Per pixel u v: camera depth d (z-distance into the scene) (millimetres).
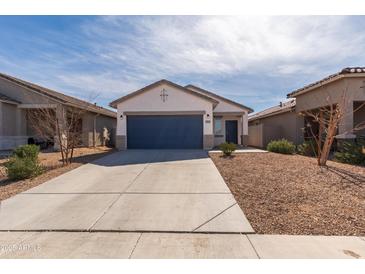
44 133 17875
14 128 18156
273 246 4035
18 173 8625
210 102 17406
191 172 9406
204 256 3770
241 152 14273
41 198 6645
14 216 5414
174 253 3855
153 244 4145
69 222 5059
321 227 4699
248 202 6086
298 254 3785
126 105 17672
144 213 5492
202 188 7320
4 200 6516
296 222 4938
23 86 17844
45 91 18453
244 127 21562
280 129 21172
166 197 6566
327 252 3832
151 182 8094
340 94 12977
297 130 17969
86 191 7219
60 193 7070
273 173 8648
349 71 12172
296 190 6812
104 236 4461
